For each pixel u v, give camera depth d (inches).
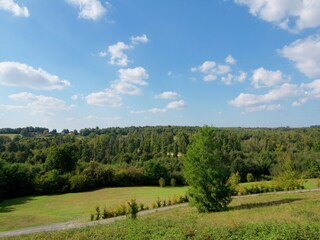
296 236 484.4
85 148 3934.5
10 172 2486.5
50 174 2662.4
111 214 1541.6
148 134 5206.7
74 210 1827.0
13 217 1574.8
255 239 488.1
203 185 1254.9
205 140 1286.9
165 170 3159.5
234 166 3270.2
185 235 543.2
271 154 3636.8
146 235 596.1
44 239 701.9
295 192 1913.1
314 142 4106.8
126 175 3026.6
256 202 1441.9
